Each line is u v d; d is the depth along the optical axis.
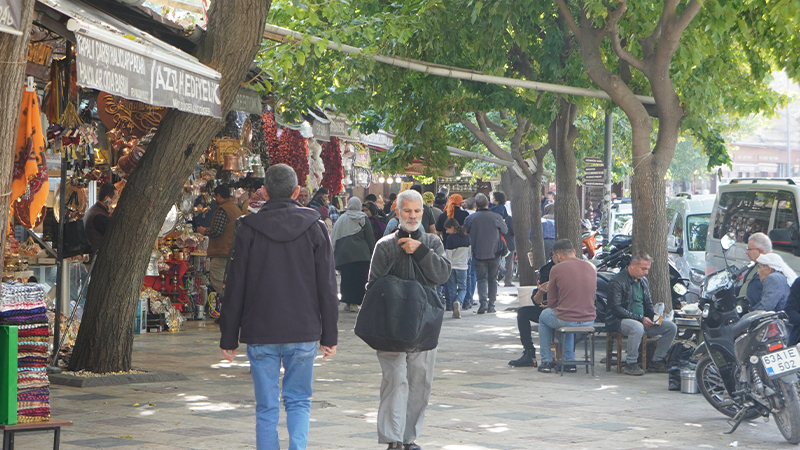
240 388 9.64
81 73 6.44
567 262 11.36
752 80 16.39
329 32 12.95
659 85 13.02
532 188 20.09
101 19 7.82
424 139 17.62
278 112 14.85
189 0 13.51
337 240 18.16
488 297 19.64
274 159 16.31
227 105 9.63
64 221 10.94
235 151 15.23
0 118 5.40
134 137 11.12
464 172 31.47
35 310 6.02
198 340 13.97
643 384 10.60
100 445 6.85
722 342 8.09
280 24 13.72
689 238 17.62
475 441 7.36
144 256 9.98
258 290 5.84
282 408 8.80
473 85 16.14
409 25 14.24
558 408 8.95
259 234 5.90
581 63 15.80
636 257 11.39
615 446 7.30
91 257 12.11
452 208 20.11
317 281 5.96
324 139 16.50
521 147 22.39
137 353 12.35
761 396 7.73
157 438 7.14
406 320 6.35
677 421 8.44
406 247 6.49
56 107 9.59
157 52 7.60
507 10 14.36
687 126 13.72
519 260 21.66
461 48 15.57
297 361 5.90
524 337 11.87
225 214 15.66
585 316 11.24
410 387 6.73
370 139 19.92
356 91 15.83
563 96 15.95
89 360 9.87
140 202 9.80
